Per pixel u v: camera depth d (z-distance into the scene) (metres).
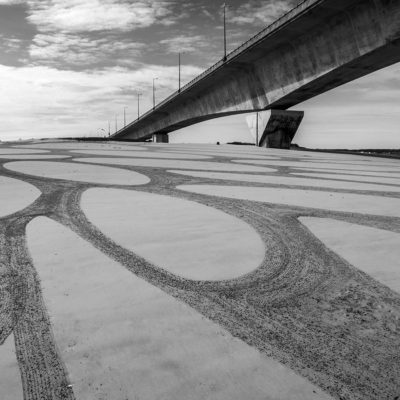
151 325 3.49
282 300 4.12
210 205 9.11
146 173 15.66
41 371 2.82
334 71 34.59
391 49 29.41
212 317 3.69
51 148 32.59
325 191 11.98
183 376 2.81
